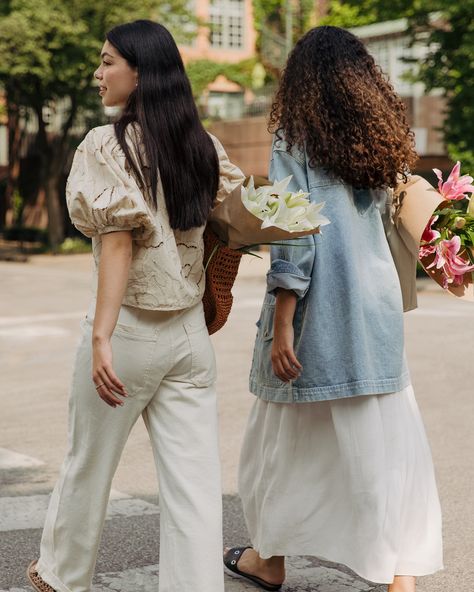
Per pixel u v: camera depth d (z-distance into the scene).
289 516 3.21
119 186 2.71
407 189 3.18
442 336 10.85
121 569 3.79
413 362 9.00
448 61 18.73
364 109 3.02
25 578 3.69
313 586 3.57
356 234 3.06
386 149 3.02
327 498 3.17
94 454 2.93
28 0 27.83
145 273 2.80
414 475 3.12
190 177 2.82
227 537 4.18
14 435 6.28
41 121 31.33
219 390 7.75
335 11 34.28
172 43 2.86
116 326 2.83
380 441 3.05
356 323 3.00
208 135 2.93
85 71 29.20
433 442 5.90
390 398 3.09
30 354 9.98
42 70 28.41
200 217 2.85
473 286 3.31
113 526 4.33
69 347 10.46
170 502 2.86
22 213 39.34
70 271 23.23
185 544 2.82
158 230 2.79
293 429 3.20
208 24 31.78
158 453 2.91
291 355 3.02
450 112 18.77
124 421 2.90
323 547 3.18
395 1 19.09
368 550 3.04
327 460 3.17
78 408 2.92
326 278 3.01
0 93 35.78
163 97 2.81
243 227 2.85
